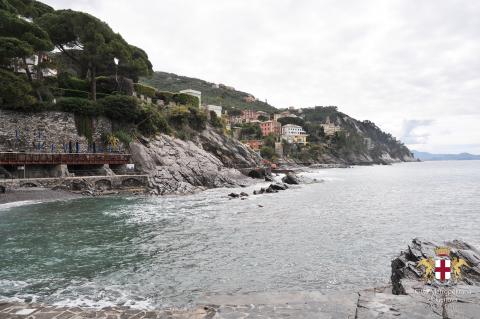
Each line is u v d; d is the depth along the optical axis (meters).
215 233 27.50
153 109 81.50
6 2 67.69
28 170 52.75
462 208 43.69
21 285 15.88
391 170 185.25
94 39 70.00
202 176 73.12
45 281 16.45
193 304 13.77
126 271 18.08
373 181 96.81
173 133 84.88
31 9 82.69
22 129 56.44
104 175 58.62
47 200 45.28
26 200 44.22
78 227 28.84
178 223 31.36
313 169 192.50
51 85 70.06
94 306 13.45
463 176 123.44
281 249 22.91
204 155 83.31
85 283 16.25
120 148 67.38
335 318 10.04
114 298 14.40
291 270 18.66
